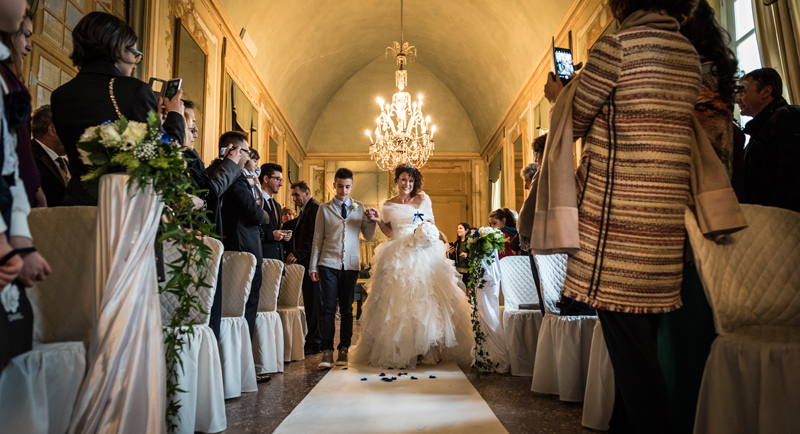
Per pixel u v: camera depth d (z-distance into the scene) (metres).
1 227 1.08
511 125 11.36
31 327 1.30
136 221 1.50
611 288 1.47
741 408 1.35
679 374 1.89
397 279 3.85
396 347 3.77
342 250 4.02
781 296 1.47
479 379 3.31
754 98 2.39
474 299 3.59
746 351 1.34
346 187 4.15
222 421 2.19
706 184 1.53
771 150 2.15
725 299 1.46
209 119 6.60
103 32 1.94
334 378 3.35
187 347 2.03
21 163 1.45
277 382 3.24
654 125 1.48
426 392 2.89
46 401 1.24
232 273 2.99
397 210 4.22
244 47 8.04
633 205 1.47
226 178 2.78
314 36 11.03
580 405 2.57
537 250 1.58
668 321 1.93
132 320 1.44
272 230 4.44
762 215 1.55
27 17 1.57
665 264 1.46
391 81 14.71
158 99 2.15
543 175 1.61
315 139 14.70
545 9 8.17
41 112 2.62
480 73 12.21
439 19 11.59
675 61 1.51
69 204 1.84
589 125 1.61
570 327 2.65
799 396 1.24
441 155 14.66
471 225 14.39
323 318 3.87
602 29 6.25
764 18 3.57
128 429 1.39
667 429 1.42
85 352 1.44
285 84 11.10
